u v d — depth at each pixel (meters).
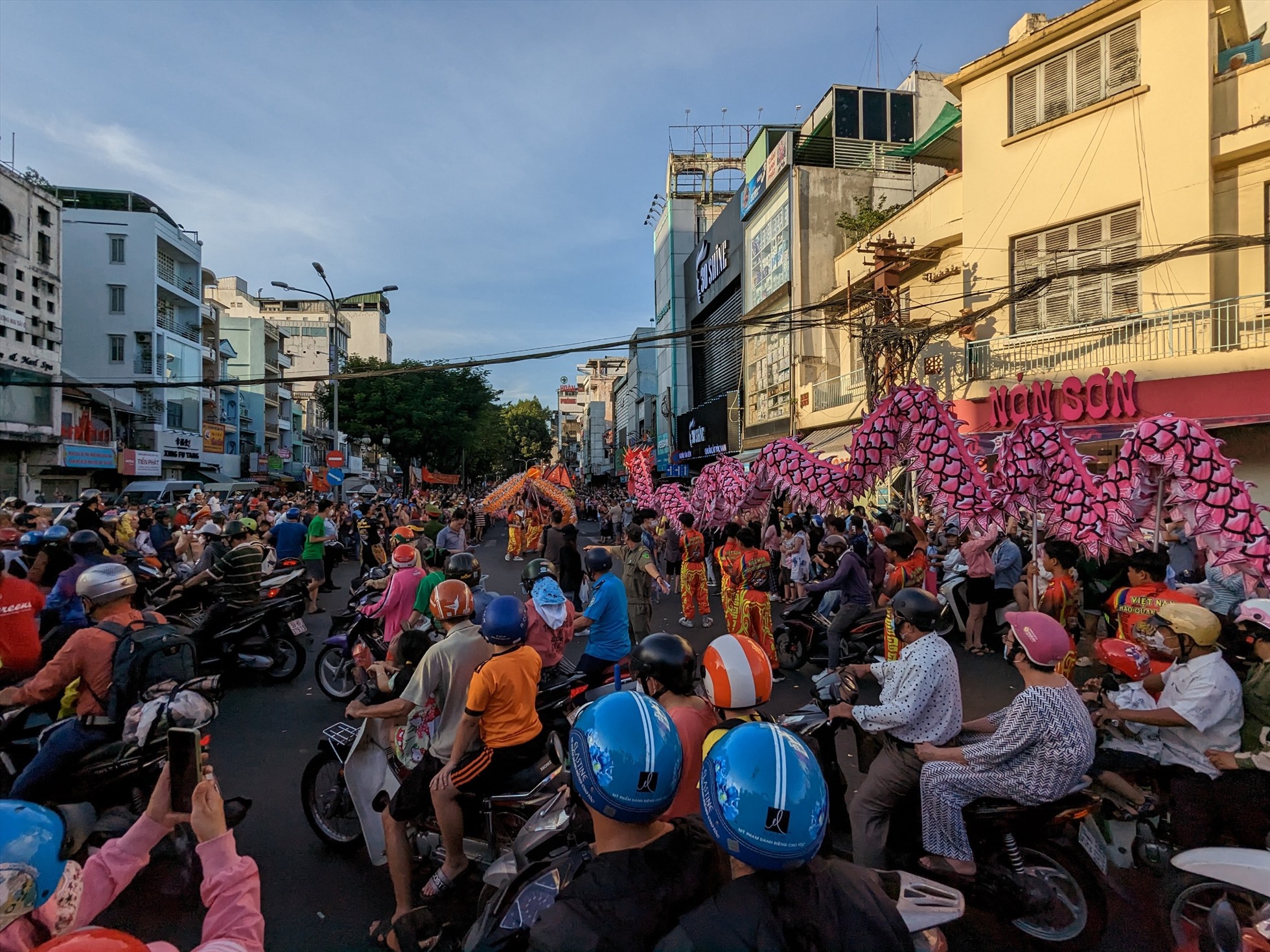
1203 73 12.22
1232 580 6.73
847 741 5.96
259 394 50.38
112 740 3.99
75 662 3.98
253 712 6.79
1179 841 3.54
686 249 40.09
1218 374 11.12
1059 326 13.87
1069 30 13.94
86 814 3.13
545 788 3.57
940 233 16.72
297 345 65.81
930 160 21.36
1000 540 9.32
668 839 2.00
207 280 45.16
